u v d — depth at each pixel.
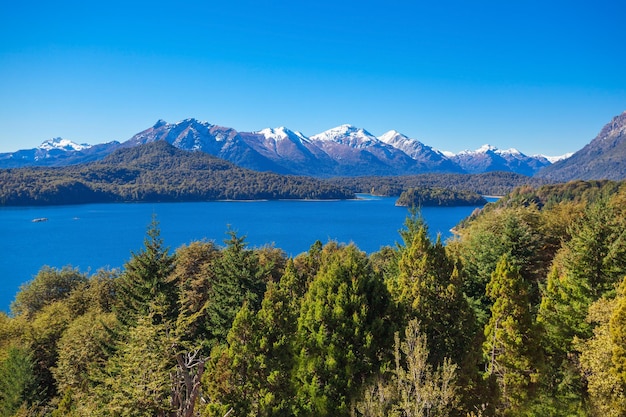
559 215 57.88
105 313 53.53
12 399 40.44
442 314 28.69
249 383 24.84
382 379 23.05
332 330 27.03
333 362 25.72
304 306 30.66
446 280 30.23
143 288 39.59
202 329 42.69
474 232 57.09
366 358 26.11
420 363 17.55
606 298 29.83
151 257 40.62
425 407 16.98
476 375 22.45
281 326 26.25
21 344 49.19
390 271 45.53
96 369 36.00
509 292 26.09
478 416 19.97
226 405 24.03
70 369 42.81
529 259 43.88
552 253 54.34
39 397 44.19
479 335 32.62
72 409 34.47
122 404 22.92
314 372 26.23
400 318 28.39
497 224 55.09
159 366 24.19
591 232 31.62
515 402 25.36
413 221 42.38
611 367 22.81
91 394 32.75
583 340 27.77
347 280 28.88
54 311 57.50
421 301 28.77
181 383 26.77
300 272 55.91
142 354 24.73
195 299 54.53
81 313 59.75
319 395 25.56
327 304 28.00
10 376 41.66
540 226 54.97
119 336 37.94
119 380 24.67
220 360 25.59
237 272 43.09
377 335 26.92
